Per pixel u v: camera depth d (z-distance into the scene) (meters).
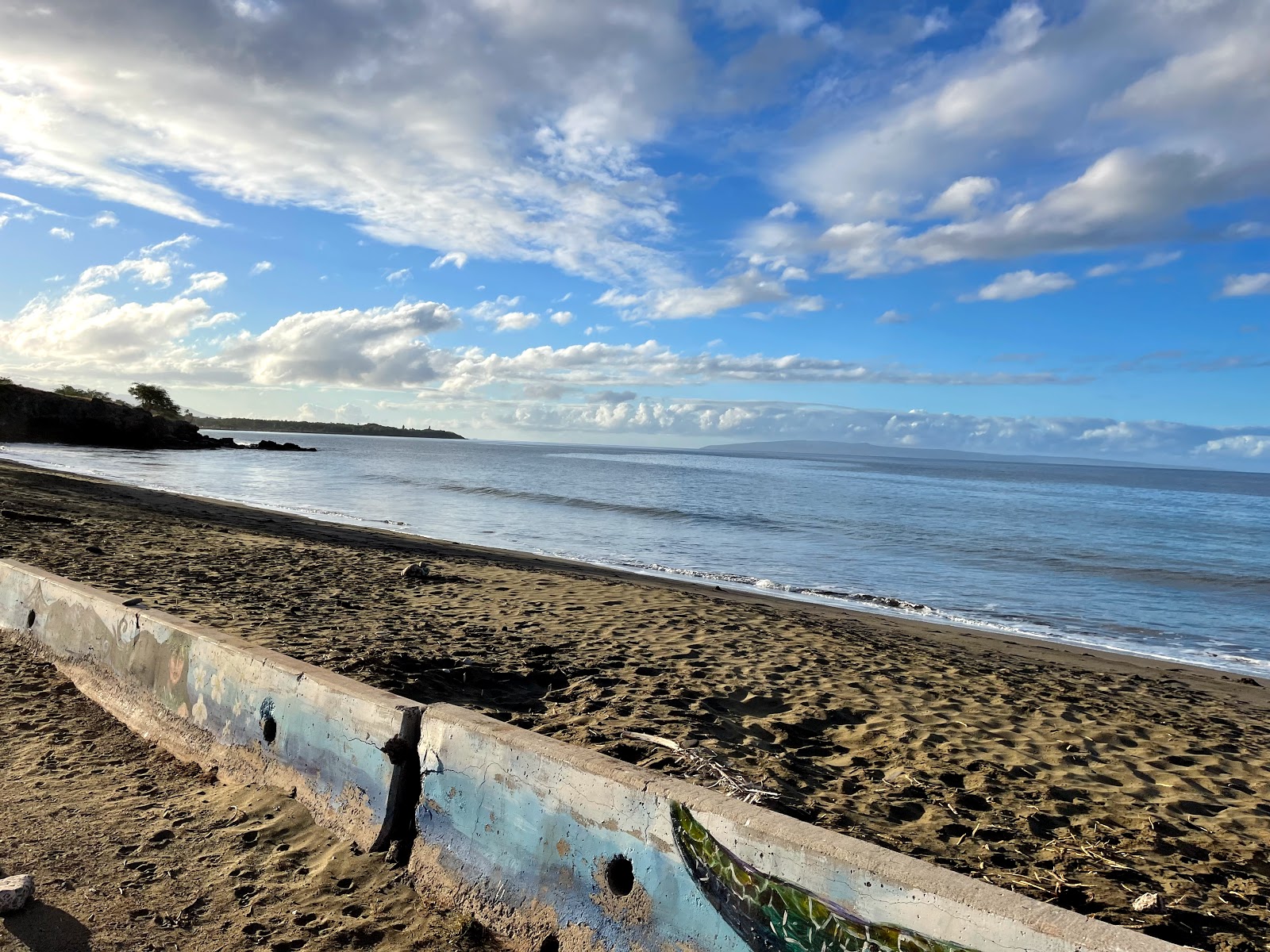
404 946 2.66
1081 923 1.84
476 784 3.01
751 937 2.25
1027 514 38.59
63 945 2.59
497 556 16.02
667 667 7.00
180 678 4.38
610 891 2.57
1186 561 22.86
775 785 4.42
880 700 6.51
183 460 56.06
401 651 6.61
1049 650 10.96
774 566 19.11
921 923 2.00
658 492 43.81
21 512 13.52
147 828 3.39
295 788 3.57
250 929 2.72
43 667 5.41
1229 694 8.82
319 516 25.27
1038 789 4.78
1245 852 4.08
